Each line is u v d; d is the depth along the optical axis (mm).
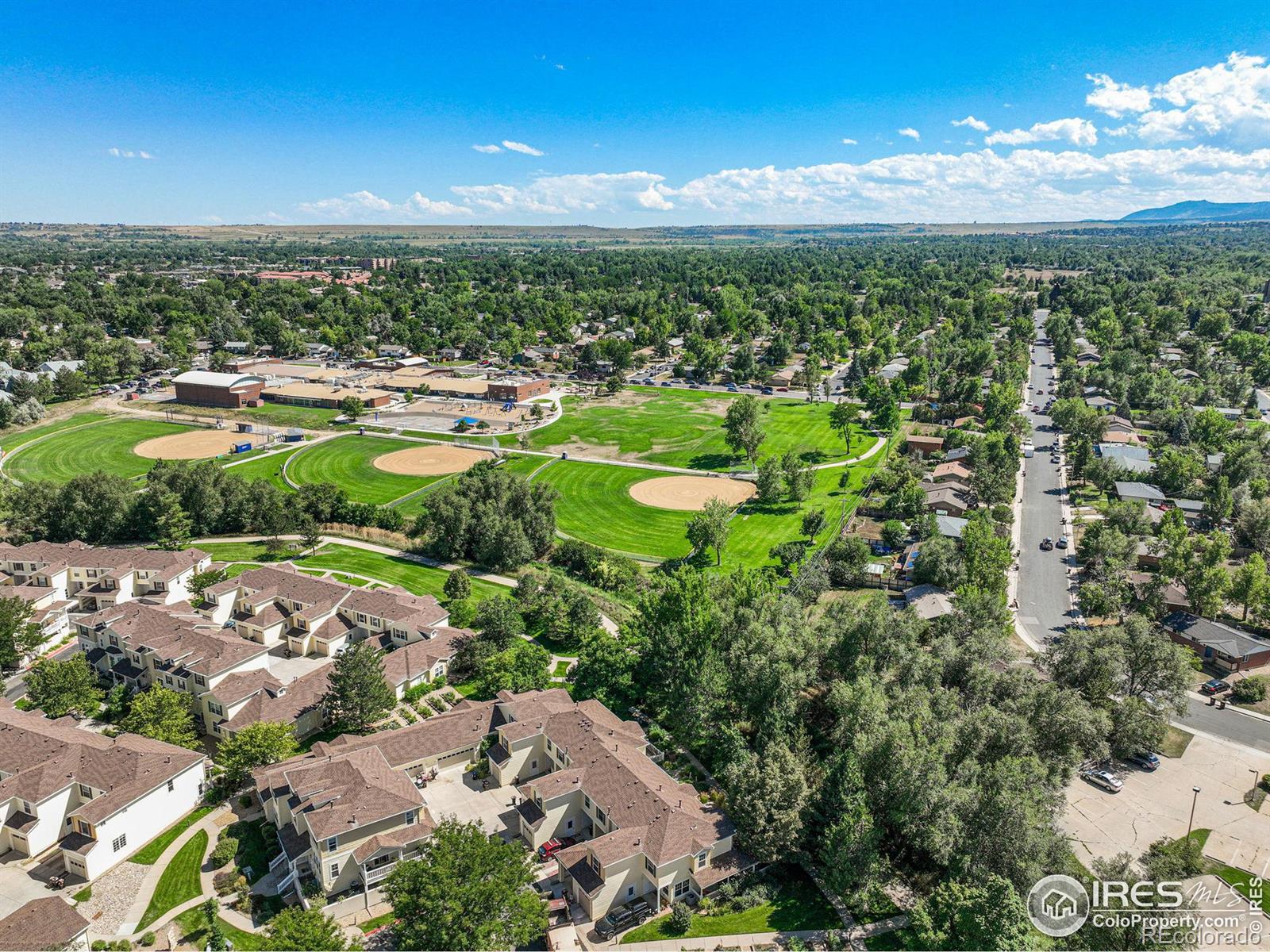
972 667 88812
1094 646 92500
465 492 154250
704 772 87562
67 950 60688
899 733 73562
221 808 81438
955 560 130250
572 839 77062
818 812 75375
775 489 172625
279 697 92750
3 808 73812
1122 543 131250
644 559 149750
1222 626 112500
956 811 69250
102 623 106062
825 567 136250
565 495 184500
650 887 70000
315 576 136625
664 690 96438
